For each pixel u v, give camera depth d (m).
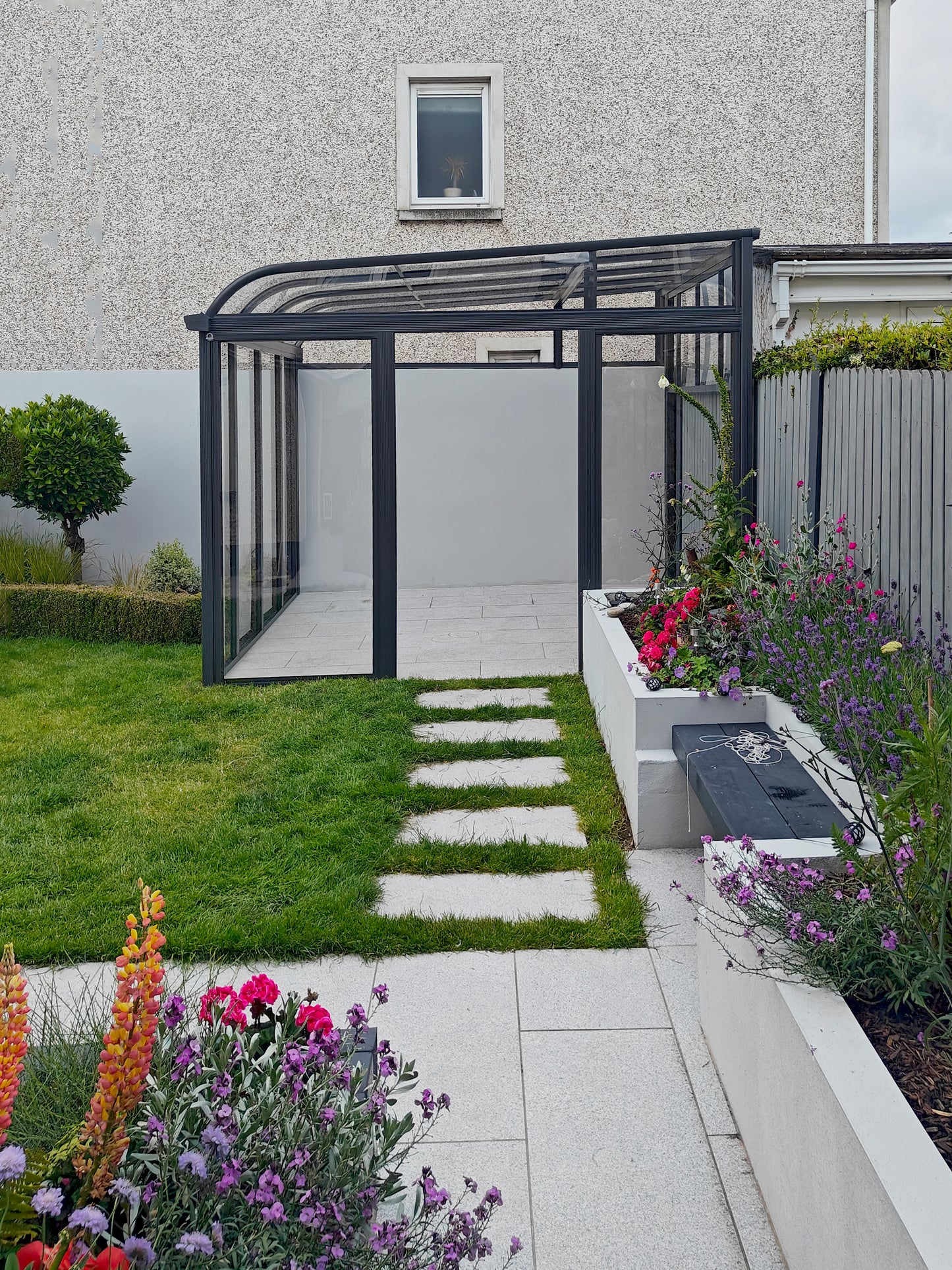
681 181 12.01
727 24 11.84
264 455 8.07
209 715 7.20
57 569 10.79
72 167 12.04
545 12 11.84
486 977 3.83
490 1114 3.05
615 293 8.48
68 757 6.29
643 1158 2.86
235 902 4.34
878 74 11.92
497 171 11.97
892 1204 1.80
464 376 12.54
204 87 11.92
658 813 4.96
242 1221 1.73
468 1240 1.91
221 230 12.05
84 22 11.89
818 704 4.33
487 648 9.37
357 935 4.04
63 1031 2.74
